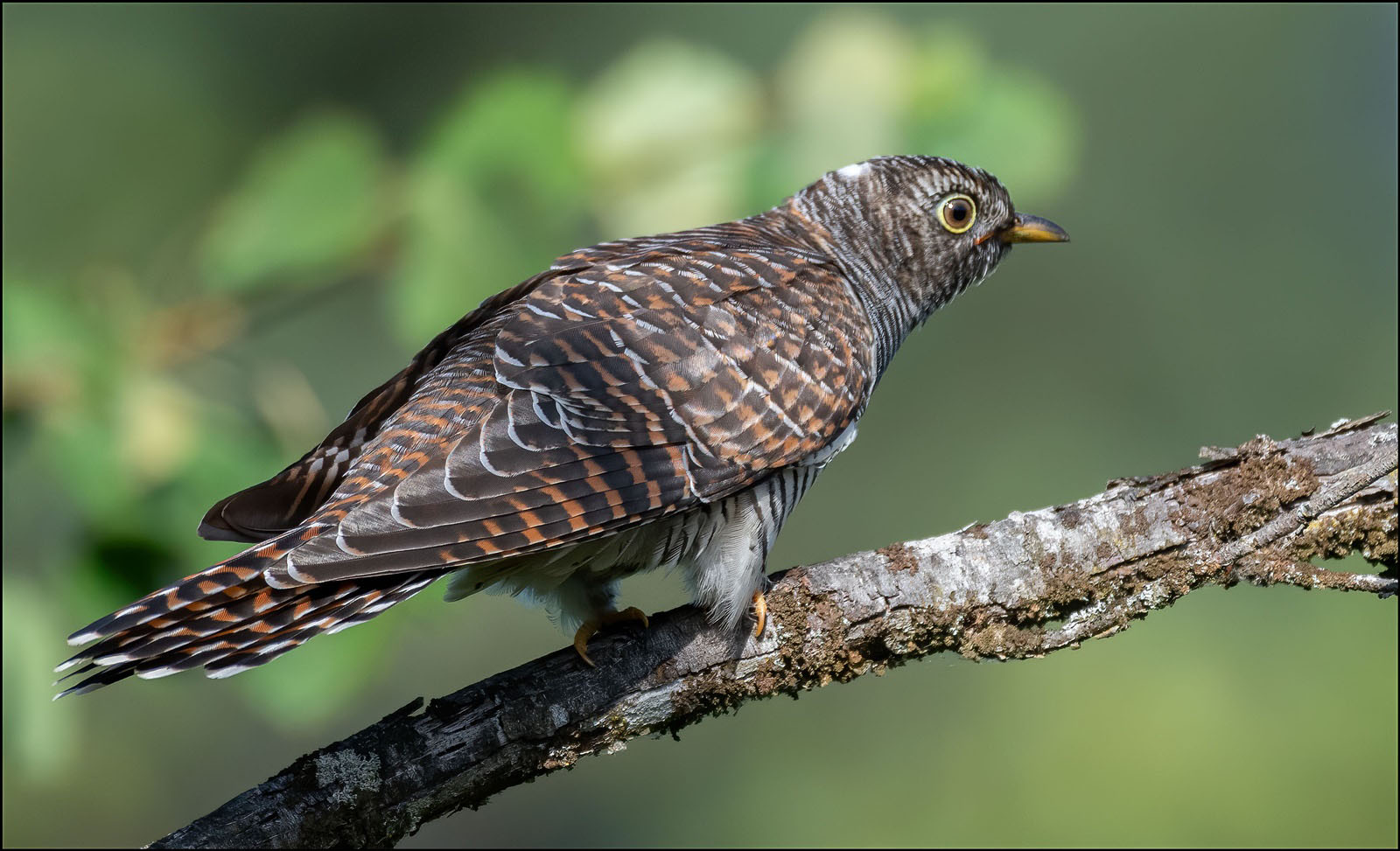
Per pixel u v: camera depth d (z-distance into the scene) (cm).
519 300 779
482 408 725
